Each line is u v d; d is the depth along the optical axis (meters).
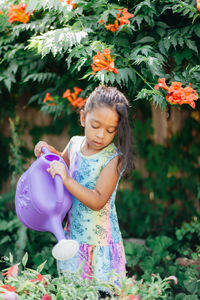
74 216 1.95
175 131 3.80
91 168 1.91
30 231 3.01
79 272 1.84
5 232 3.17
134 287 1.80
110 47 2.17
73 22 2.42
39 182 1.84
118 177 1.91
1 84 2.93
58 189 1.75
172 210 3.84
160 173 3.92
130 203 4.11
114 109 1.79
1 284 1.86
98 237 1.92
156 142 4.02
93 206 1.84
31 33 2.62
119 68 2.21
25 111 4.04
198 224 3.01
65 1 2.25
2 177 4.09
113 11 2.15
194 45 2.21
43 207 1.80
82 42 2.28
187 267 2.66
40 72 2.90
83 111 1.91
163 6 2.27
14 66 2.71
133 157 1.94
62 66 2.87
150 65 2.10
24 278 1.89
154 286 1.88
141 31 2.35
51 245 2.90
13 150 3.21
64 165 1.83
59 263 2.02
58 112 2.91
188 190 3.84
